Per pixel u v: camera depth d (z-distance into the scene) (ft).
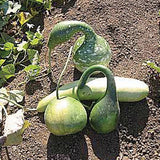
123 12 7.10
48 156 5.52
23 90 6.27
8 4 7.01
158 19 7.08
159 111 5.91
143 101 5.98
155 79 6.25
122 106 5.94
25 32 6.97
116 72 6.37
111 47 6.67
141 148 5.57
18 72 6.57
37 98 6.15
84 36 6.02
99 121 5.43
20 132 5.28
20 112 5.43
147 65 6.41
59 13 7.26
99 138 5.64
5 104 6.05
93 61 5.89
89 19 7.06
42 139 5.69
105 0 7.24
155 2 7.29
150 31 6.90
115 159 5.44
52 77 6.37
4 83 6.39
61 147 5.58
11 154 5.57
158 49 6.66
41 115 5.93
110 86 5.29
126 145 5.59
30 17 7.07
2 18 6.98
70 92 5.73
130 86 5.74
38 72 6.29
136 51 6.63
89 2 7.24
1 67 6.54
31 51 6.49
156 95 6.07
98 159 5.43
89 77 6.06
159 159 5.47
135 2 7.25
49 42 5.93
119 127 5.73
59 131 5.33
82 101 5.91
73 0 7.38
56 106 5.32
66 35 5.80
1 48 6.53
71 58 6.56
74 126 5.29
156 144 5.60
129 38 6.78
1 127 5.88
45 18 7.24
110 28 6.89
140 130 5.72
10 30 7.12
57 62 6.54
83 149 5.53
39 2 7.32
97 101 5.56
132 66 6.44
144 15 7.11
